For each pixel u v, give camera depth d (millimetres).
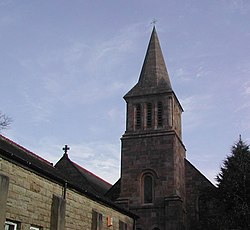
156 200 37438
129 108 41375
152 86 41562
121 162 39750
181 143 41844
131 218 31781
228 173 33938
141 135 39969
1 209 16750
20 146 25078
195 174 41031
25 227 18469
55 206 20641
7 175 17594
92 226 24438
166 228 35938
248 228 30922
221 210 34375
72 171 40938
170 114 40000
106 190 44688
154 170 38531
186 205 40000
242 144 35344
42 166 22391
